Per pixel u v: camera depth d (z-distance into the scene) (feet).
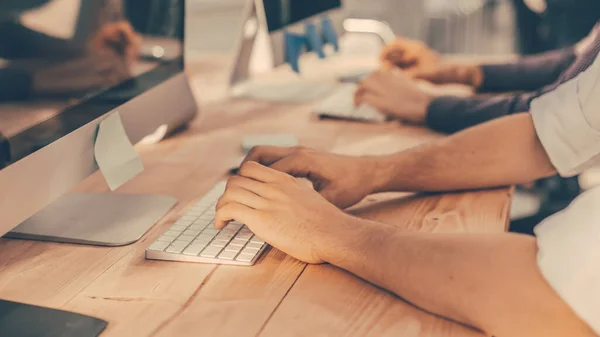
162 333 1.95
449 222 2.74
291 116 4.60
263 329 1.97
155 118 3.50
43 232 2.63
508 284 1.87
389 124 4.39
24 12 2.30
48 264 2.41
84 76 2.71
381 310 2.07
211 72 5.98
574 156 2.94
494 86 5.23
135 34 3.22
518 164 3.04
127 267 2.38
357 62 6.34
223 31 13.94
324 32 5.84
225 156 3.71
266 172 2.52
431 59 5.76
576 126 2.91
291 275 2.31
